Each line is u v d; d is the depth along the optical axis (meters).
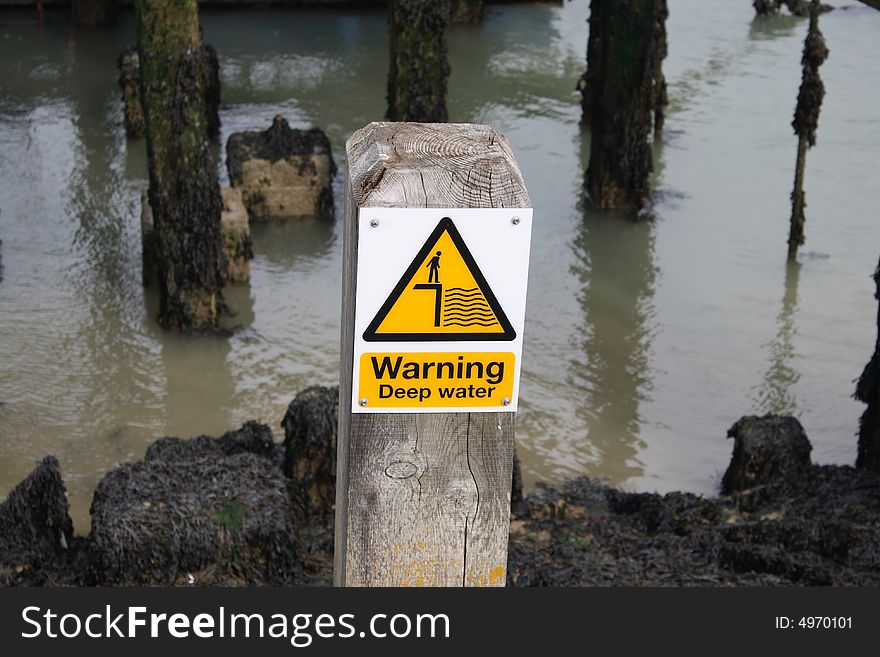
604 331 12.34
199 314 11.84
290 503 7.52
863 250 14.35
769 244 14.47
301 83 20.09
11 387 10.84
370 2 24.12
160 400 10.84
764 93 19.83
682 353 11.98
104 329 11.92
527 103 19.48
